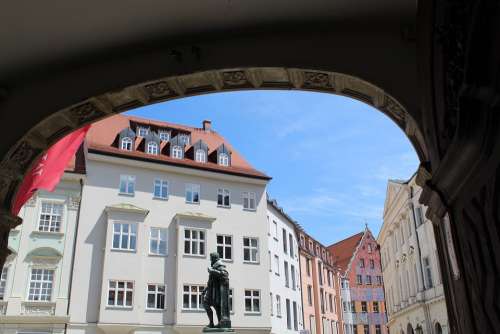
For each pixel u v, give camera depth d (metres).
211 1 5.37
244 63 5.79
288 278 36.03
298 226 41.47
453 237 3.67
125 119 31.28
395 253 34.62
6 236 6.02
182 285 26.69
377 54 5.56
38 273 24.09
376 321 64.31
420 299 26.84
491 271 3.01
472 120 2.86
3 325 22.66
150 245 27.00
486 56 2.65
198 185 29.58
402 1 5.26
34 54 5.89
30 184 6.66
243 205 30.50
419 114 5.19
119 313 24.80
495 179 2.77
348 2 5.34
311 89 6.12
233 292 28.23
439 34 3.44
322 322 43.72
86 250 25.27
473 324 3.46
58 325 23.48
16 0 5.10
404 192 29.17
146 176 28.20
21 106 6.11
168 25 5.70
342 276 57.84
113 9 5.38
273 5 5.43
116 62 6.11
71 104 6.04
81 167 27.16
